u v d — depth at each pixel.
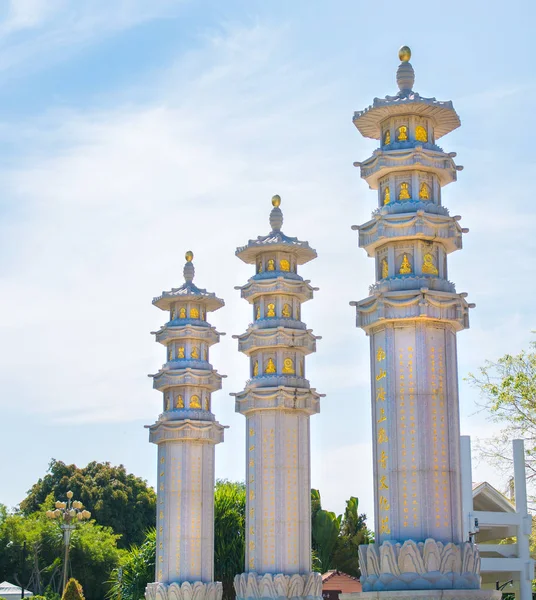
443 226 38.50
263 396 53.41
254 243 56.53
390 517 36.19
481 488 54.75
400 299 37.44
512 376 47.09
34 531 95.94
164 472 63.72
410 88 40.38
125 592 71.00
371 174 39.75
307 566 52.16
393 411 36.97
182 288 67.00
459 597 34.12
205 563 62.38
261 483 52.75
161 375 64.81
